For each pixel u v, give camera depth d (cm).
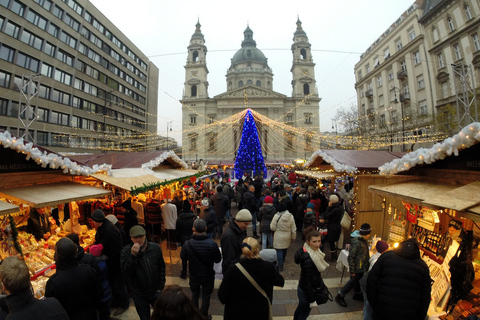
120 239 470
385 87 3703
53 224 622
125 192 648
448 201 368
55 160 508
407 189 483
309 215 678
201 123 6078
